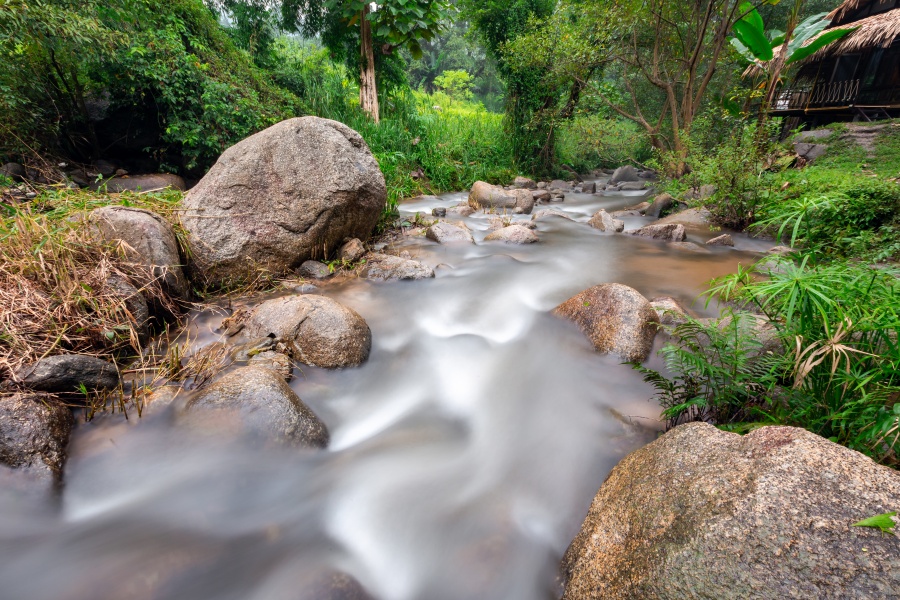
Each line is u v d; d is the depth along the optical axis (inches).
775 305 98.0
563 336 147.3
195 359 124.7
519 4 573.6
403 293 184.5
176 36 347.9
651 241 276.7
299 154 191.2
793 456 62.0
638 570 60.2
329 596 70.1
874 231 210.4
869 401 75.9
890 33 438.0
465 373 136.0
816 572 50.6
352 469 97.5
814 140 445.7
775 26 708.0
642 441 101.3
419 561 78.0
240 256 181.2
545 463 99.3
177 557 76.7
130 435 99.0
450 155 542.3
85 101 358.3
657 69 481.7
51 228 142.1
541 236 289.9
